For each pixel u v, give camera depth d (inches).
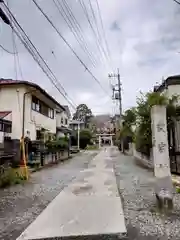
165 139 232.4
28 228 183.3
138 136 617.0
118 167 613.6
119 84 1396.4
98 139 2418.8
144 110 512.1
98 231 174.4
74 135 1699.1
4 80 721.6
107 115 2822.3
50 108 921.5
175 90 556.7
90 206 243.1
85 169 584.1
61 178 444.8
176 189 301.1
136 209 227.9
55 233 172.6
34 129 712.4
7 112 636.1
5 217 211.5
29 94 675.4
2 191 328.2
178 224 184.1
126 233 169.8
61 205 249.9
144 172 503.8
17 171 437.1
